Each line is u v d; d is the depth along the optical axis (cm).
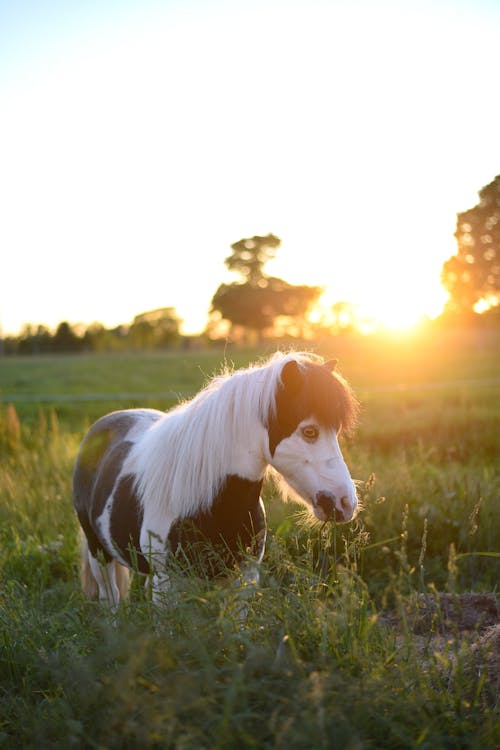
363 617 234
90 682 209
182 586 238
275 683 196
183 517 270
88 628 259
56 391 1862
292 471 254
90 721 206
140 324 5966
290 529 406
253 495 272
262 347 5050
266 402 255
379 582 396
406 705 200
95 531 341
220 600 230
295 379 250
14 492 550
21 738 211
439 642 251
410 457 719
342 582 252
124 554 309
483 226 3747
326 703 191
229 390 268
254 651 203
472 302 3941
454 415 947
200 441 267
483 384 1628
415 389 1502
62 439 779
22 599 292
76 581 390
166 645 214
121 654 211
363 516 430
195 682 191
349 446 728
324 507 247
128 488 302
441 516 451
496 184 3662
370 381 1977
